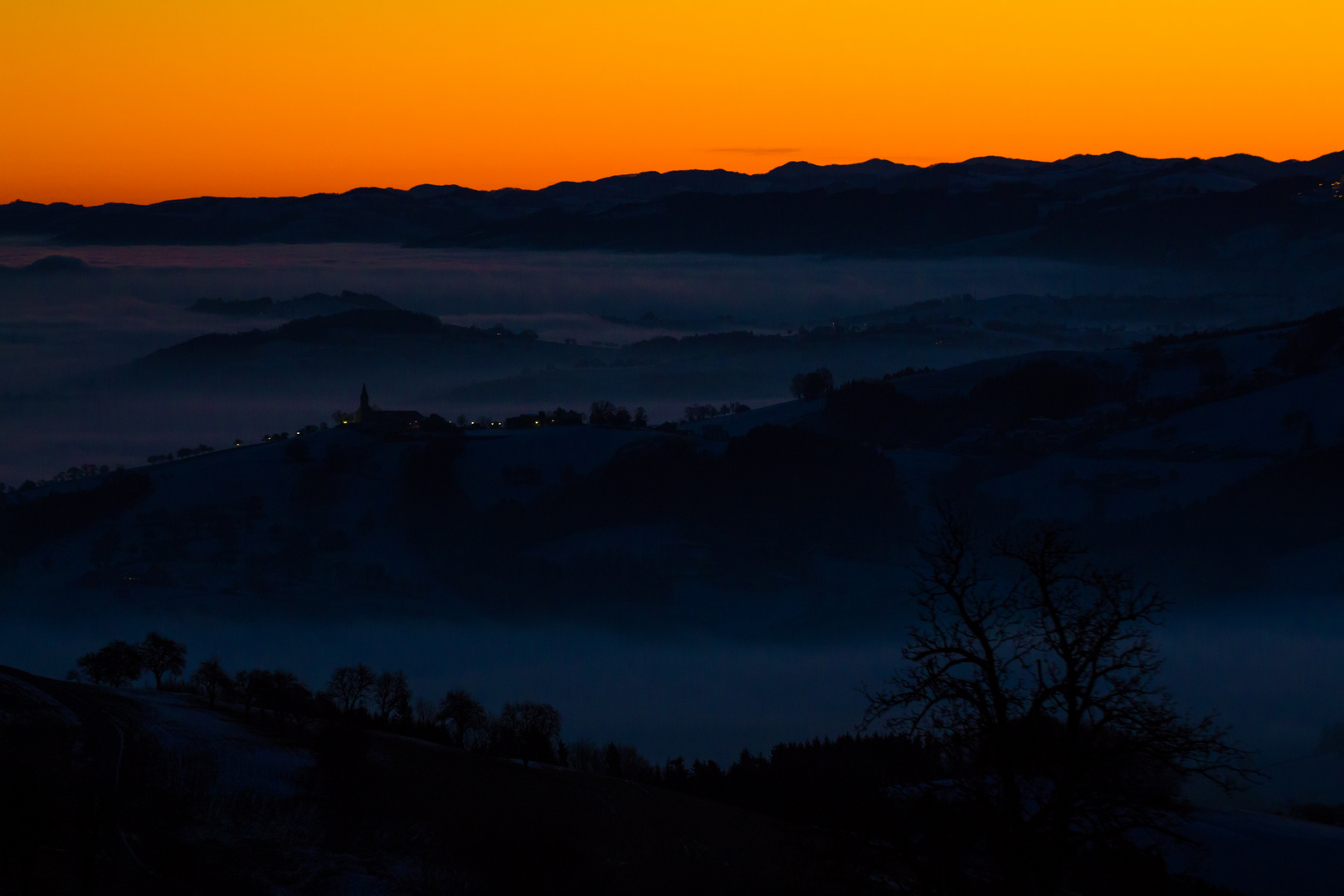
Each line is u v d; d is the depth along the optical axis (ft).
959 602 197.57
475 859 472.03
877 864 197.36
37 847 406.21
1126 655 189.16
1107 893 225.15
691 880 462.60
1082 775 189.67
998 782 197.98
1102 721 186.60
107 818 449.06
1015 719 194.08
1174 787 225.97
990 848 190.49
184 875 419.13
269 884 424.87
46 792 449.89
